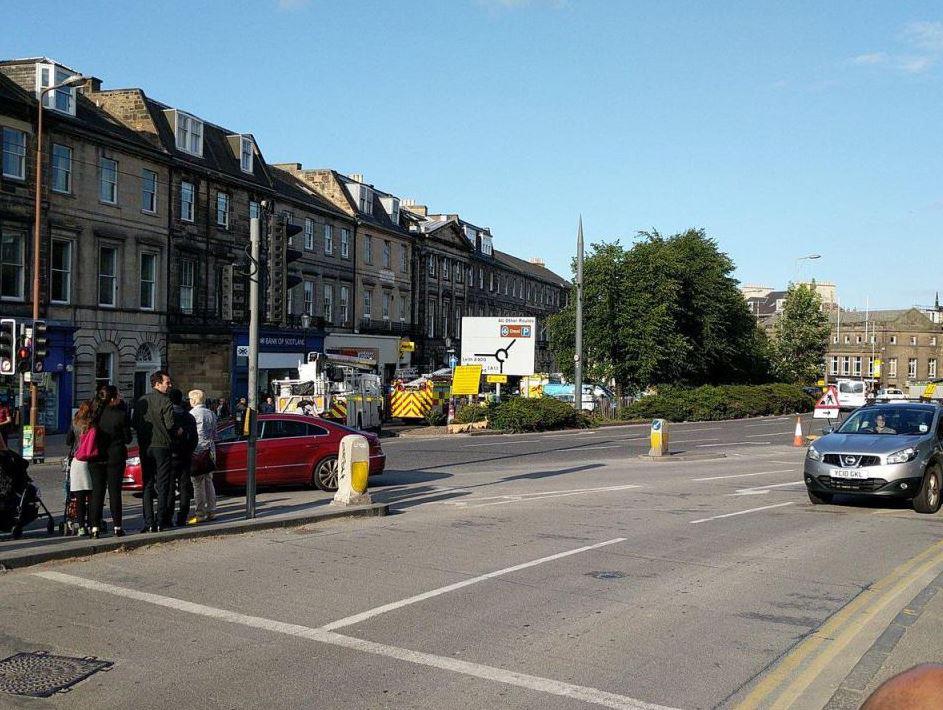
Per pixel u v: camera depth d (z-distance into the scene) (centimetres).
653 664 625
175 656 626
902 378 11612
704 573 929
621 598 813
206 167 4041
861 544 1120
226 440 1583
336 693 557
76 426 1061
